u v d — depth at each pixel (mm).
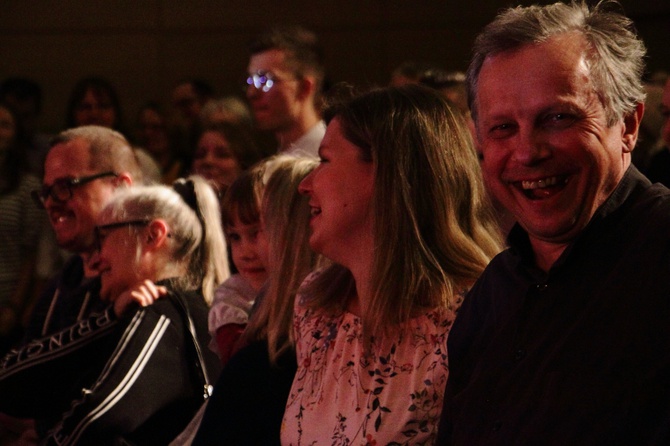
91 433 3342
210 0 10375
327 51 10344
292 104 5660
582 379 1892
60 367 3799
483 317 2246
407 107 2672
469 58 2236
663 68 9523
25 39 10203
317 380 2646
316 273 2887
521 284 2115
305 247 3100
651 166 5059
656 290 1863
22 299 7145
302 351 2773
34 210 7266
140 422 3426
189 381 3598
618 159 1996
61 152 4543
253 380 2951
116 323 3756
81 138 4586
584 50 1967
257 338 3123
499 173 2039
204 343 3734
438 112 2693
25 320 7117
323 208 2676
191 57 10367
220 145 5504
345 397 2539
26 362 3785
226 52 10383
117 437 3387
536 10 2053
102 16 10289
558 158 1954
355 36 10352
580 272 2000
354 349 2596
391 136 2623
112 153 4582
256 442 2875
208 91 8312
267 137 7707
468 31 10312
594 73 1957
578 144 1944
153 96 10320
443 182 2621
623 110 1995
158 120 8141
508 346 2086
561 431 1877
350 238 2678
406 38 10352
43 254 7242
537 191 1990
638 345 1846
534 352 2010
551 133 1959
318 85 5781
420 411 2406
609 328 1896
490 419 2047
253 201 3646
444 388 2416
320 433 2547
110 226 3896
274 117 5672
